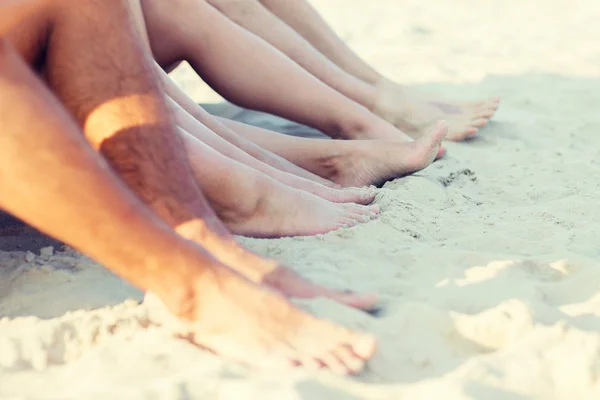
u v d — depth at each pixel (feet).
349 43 16.19
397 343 5.17
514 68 14.10
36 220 4.61
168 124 5.57
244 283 5.00
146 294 5.57
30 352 5.18
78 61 5.41
